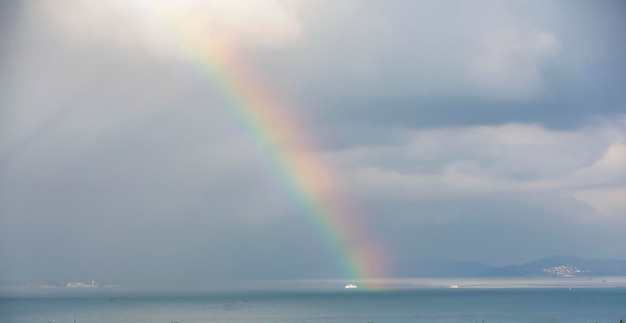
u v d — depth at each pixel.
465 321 175.50
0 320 190.38
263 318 193.62
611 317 183.75
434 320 181.00
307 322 177.88
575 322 168.38
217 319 191.38
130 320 189.25
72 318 199.12
